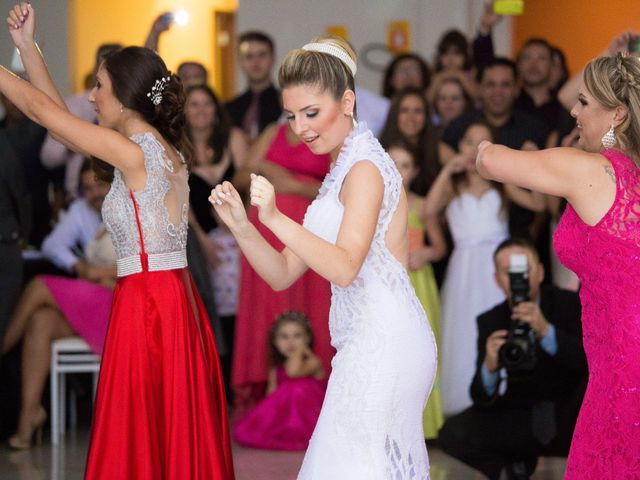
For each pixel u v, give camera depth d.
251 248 3.40
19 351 7.10
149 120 4.23
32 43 4.36
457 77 8.16
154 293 4.09
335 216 3.42
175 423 4.03
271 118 8.62
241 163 7.83
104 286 7.05
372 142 3.46
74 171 7.83
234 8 9.96
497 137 6.95
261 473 6.02
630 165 3.44
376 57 10.08
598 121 3.55
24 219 6.88
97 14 9.67
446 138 7.54
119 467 3.97
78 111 8.27
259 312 7.11
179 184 4.24
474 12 9.99
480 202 6.92
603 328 3.46
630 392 3.39
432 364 3.51
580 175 3.40
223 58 10.00
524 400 5.24
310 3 10.03
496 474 5.29
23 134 7.33
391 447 3.41
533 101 8.12
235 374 7.17
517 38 9.88
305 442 6.74
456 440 5.30
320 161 7.02
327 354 7.04
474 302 6.89
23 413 6.83
